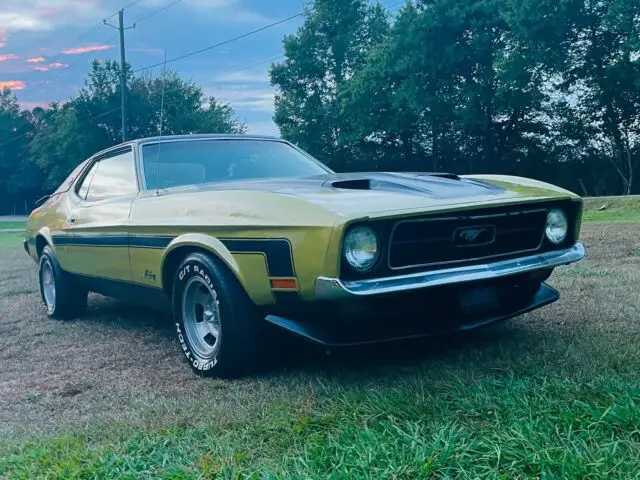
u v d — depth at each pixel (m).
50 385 3.88
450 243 3.31
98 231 4.79
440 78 33.25
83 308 5.93
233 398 3.31
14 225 36.88
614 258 7.24
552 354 3.54
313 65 42.97
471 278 3.26
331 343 3.24
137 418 3.11
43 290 6.20
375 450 2.42
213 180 4.61
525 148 35.88
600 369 3.22
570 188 34.84
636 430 2.43
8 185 64.38
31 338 5.21
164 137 4.96
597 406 2.66
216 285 3.59
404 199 3.33
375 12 43.28
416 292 3.28
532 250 3.63
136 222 4.29
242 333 3.56
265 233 3.30
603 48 29.59
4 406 3.53
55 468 2.59
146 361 4.28
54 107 56.94
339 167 43.53
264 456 2.57
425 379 3.29
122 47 34.00
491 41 31.56
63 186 6.03
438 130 36.25
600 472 2.15
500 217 3.44
